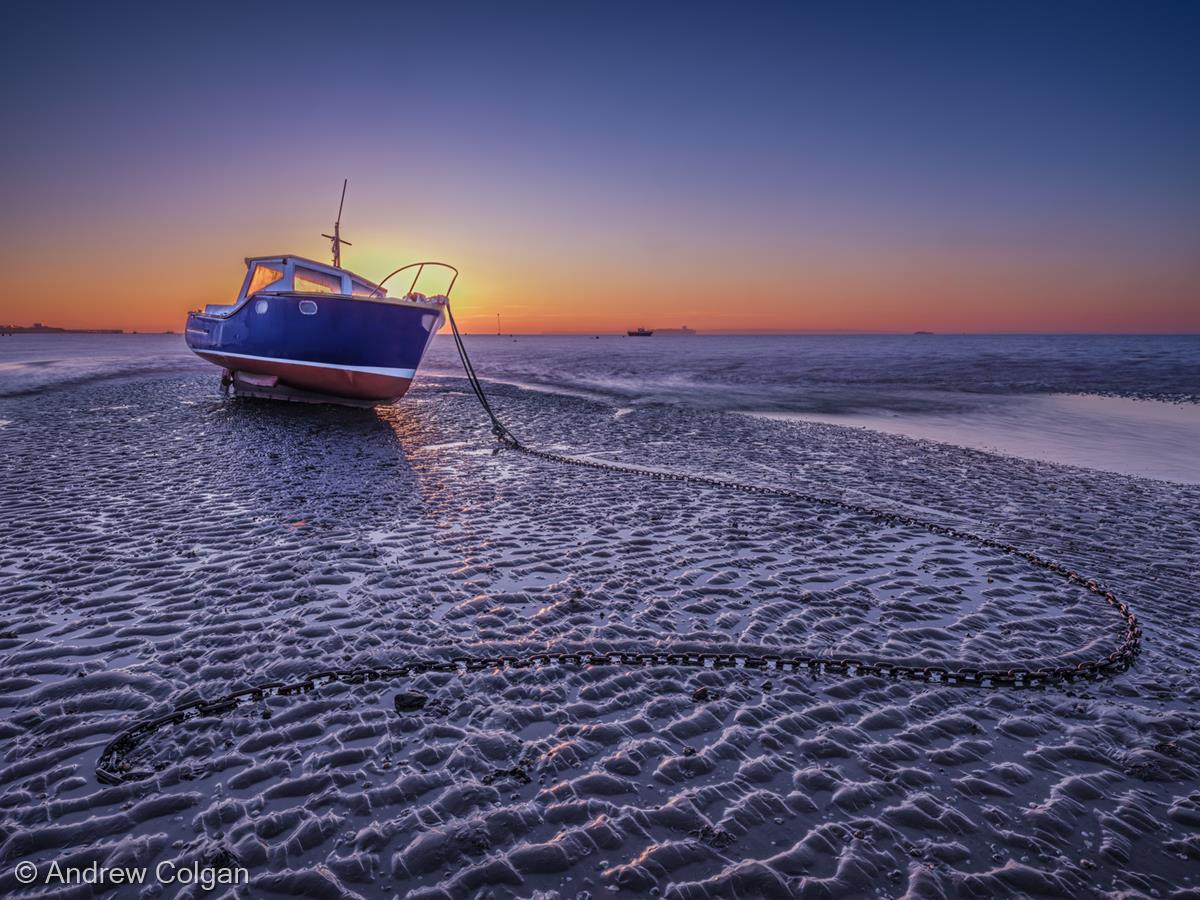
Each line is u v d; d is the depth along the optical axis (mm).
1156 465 12648
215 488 9086
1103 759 3549
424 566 6203
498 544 6906
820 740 3654
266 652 4492
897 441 15172
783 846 2861
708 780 3287
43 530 7074
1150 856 2863
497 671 4301
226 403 19109
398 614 5133
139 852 2748
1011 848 2889
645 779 3281
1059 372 40812
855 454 13195
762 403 24156
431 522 7668
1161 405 23453
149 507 8039
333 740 3539
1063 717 3961
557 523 7727
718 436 15312
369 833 2875
